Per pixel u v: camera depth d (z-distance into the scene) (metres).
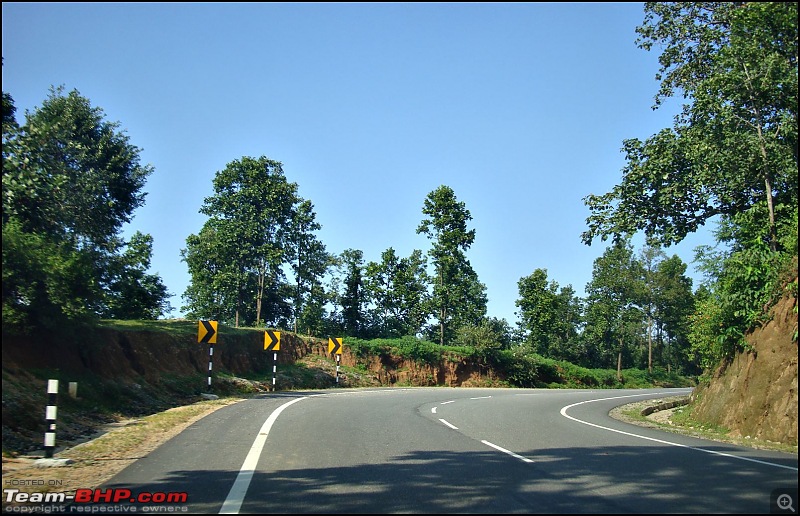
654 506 6.90
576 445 11.80
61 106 22.88
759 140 17.91
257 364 31.75
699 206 21.75
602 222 22.91
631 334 71.25
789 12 16.56
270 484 7.92
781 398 14.35
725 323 17.83
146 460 9.41
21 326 13.79
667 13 22.03
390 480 8.27
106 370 16.97
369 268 58.50
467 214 55.25
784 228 17.39
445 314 56.41
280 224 49.84
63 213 19.67
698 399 21.02
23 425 11.15
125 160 24.28
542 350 68.94
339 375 37.16
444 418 16.45
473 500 7.20
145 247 23.45
